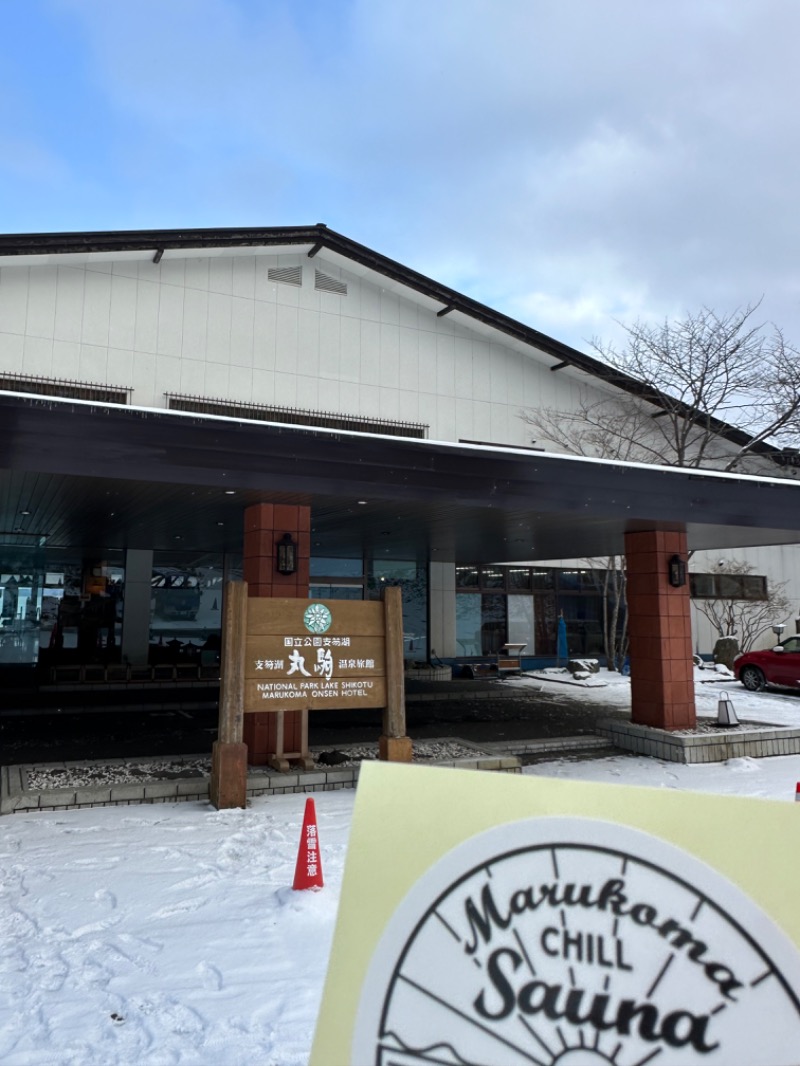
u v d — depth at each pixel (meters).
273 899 4.61
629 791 1.49
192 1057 2.95
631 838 1.45
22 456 6.12
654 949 1.38
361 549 15.66
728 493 9.18
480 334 17.98
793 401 17.59
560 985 1.39
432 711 13.77
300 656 7.29
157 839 5.82
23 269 13.41
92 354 13.82
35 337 13.37
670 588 10.29
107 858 5.36
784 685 16.16
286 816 6.52
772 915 1.36
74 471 6.33
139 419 6.46
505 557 17.75
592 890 1.44
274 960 3.79
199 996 3.42
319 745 9.54
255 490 7.21
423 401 17.12
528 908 1.45
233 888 4.80
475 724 12.21
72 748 9.68
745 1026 1.31
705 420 18.62
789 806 1.43
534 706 14.41
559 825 1.49
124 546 16.20
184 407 14.48
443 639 19.52
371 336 16.70
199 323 14.88
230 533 13.05
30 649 16.34
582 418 18.61
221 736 6.94
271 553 8.13
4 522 12.10
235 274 15.37
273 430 6.95
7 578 16.31
